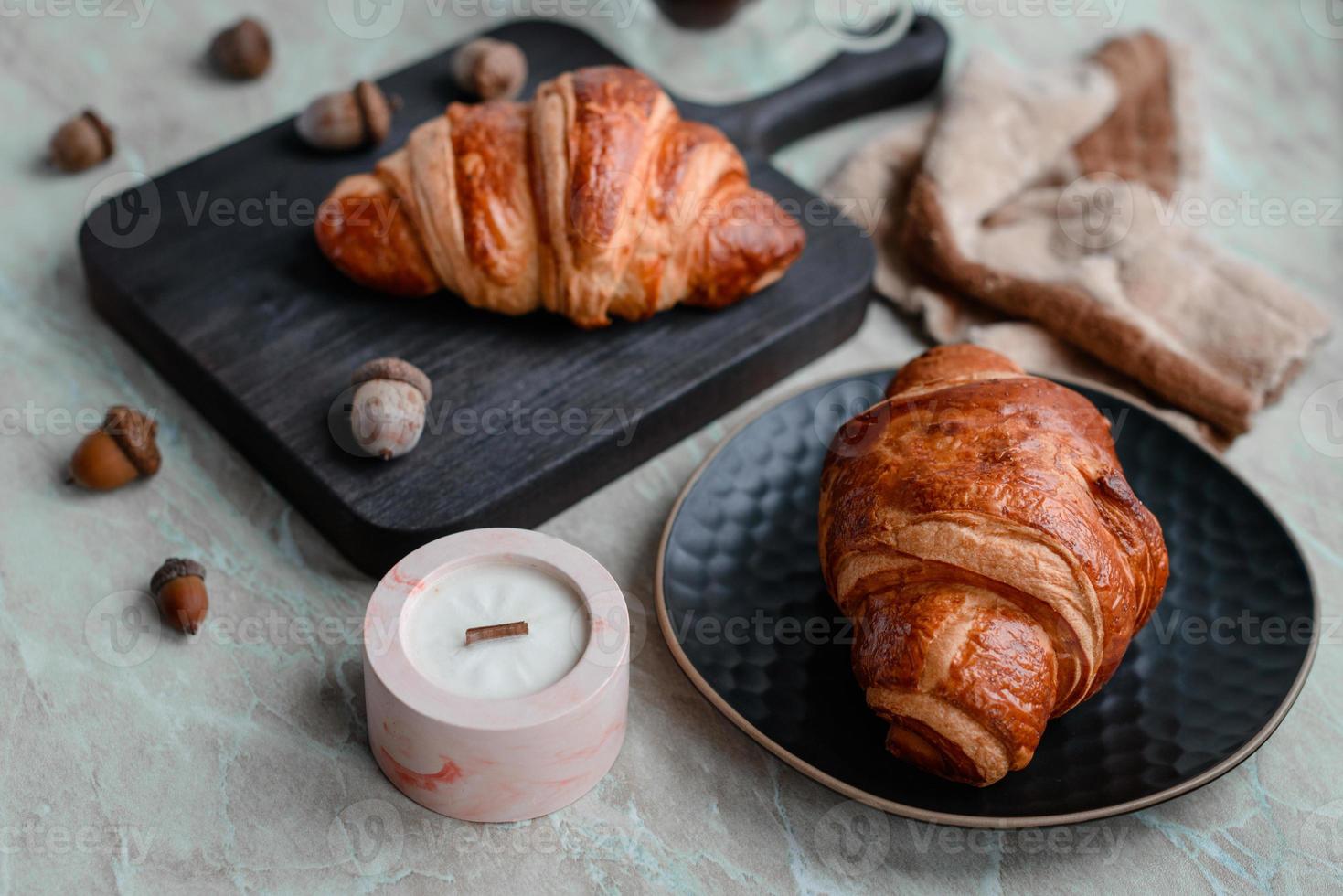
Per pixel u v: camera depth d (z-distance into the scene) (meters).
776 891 0.62
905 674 0.61
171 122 0.88
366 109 0.82
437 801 0.63
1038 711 0.60
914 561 0.61
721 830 0.64
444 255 0.74
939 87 0.93
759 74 0.91
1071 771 0.63
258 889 0.61
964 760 0.60
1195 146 0.87
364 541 0.69
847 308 0.79
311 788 0.64
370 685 0.61
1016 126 0.85
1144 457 0.73
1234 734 0.64
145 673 0.67
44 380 0.76
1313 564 0.73
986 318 0.80
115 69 0.90
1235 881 0.63
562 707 0.60
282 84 0.91
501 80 0.85
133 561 0.70
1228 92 0.94
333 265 0.78
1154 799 0.62
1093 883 0.63
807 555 0.70
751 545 0.70
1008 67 0.88
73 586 0.69
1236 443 0.77
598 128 0.72
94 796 0.63
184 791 0.64
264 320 0.76
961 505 0.61
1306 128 0.92
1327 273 0.84
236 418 0.73
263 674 0.67
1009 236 0.81
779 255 0.75
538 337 0.76
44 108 0.88
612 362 0.75
